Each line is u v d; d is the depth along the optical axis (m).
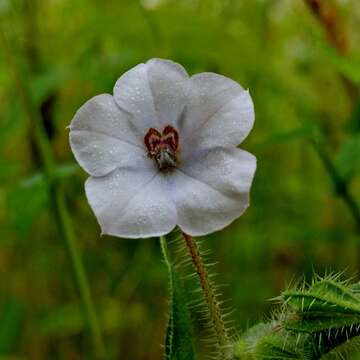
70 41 0.25
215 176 0.14
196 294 0.17
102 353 0.21
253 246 0.24
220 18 0.26
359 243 0.23
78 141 0.15
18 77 0.21
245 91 0.15
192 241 0.16
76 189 0.25
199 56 0.23
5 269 0.26
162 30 0.23
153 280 0.24
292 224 0.25
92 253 0.25
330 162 0.21
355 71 0.20
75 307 0.24
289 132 0.20
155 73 0.15
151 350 0.24
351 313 0.15
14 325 0.23
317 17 0.22
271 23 0.27
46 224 0.25
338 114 0.25
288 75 0.25
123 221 0.14
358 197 0.25
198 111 0.15
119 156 0.15
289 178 0.27
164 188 0.15
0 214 0.24
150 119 0.15
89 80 0.23
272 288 0.25
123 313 0.25
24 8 0.25
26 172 0.25
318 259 0.25
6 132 0.22
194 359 0.16
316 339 0.15
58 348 0.24
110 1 0.25
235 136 0.15
